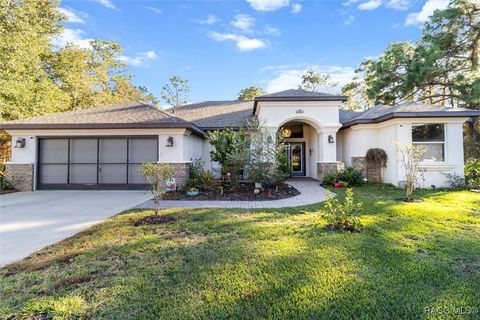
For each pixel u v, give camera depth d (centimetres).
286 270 414
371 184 1444
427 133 1332
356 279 385
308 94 1566
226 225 673
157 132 1409
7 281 395
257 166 1253
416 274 398
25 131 1424
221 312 313
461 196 1043
